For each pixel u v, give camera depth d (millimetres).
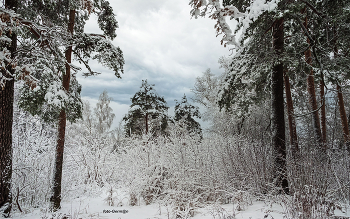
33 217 5629
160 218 5133
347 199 5273
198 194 5895
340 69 7379
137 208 6461
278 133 7012
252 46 8109
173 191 5551
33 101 6898
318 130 9453
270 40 7270
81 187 8992
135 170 7691
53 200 6652
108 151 11102
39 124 9727
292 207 4117
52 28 5891
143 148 8672
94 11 8359
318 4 7988
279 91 7297
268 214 4316
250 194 5840
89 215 5672
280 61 7074
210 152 7277
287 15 5543
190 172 6520
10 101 5965
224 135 9250
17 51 5703
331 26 7172
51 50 6461
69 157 10305
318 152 5836
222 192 5930
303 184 4688
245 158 6816
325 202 4238
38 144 8406
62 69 6918
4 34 5508
